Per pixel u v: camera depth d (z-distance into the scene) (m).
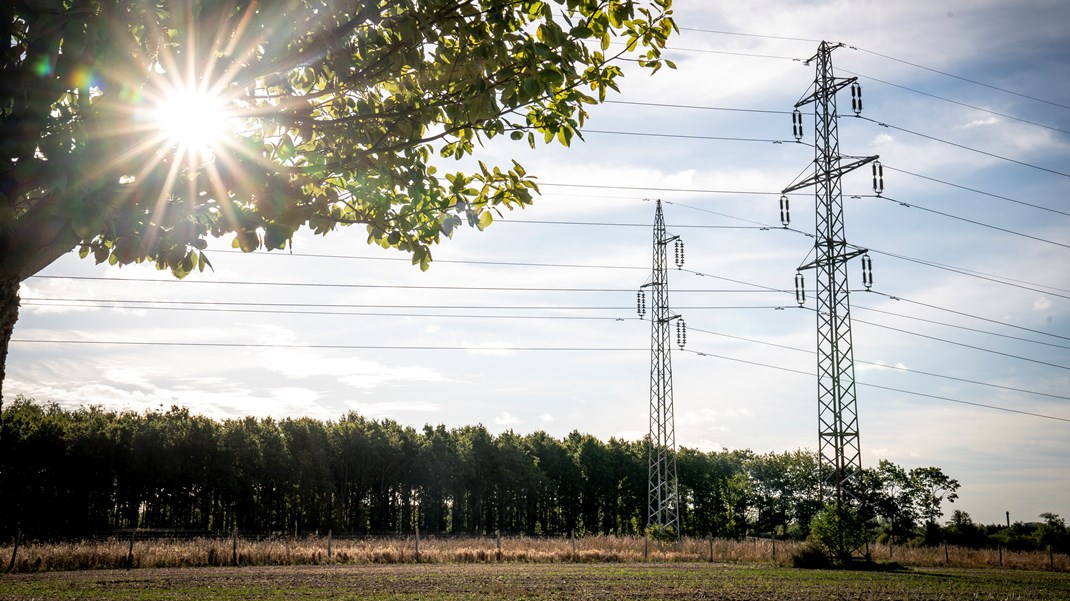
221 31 5.20
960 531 84.50
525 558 44.59
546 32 5.75
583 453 147.38
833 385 42.47
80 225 4.52
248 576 29.92
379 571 33.44
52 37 4.21
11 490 81.31
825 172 45.19
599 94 6.57
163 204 5.22
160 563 34.59
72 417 99.75
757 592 25.98
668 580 30.50
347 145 6.68
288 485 103.44
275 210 5.76
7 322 4.80
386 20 6.21
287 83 6.61
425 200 6.77
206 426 98.81
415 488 125.81
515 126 6.32
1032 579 35.19
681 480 146.62
